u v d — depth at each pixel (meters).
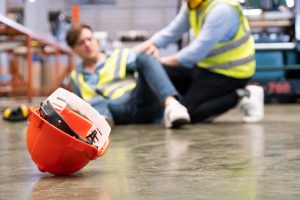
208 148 1.32
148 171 0.95
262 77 4.82
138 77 2.20
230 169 0.96
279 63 4.82
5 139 1.67
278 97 4.79
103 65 2.30
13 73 6.15
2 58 6.95
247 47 2.31
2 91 5.77
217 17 2.18
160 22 10.77
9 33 4.04
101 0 10.39
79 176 0.91
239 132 1.80
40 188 0.80
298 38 4.87
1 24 3.55
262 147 1.32
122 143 1.48
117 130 1.97
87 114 0.92
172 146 1.38
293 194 0.71
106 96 2.23
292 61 4.88
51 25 7.07
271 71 4.81
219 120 2.51
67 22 7.57
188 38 4.35
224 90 2.29
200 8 2.26
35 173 0.95
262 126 2.08
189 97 2.29
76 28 2.26
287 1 5.17
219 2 2.21
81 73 2.30
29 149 0.91
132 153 1.24
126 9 10.77
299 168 0.96
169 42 2.51
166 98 2.03
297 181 0.82
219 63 2.28
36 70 6.97
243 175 0.89
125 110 2.27
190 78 2.47
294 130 1.86
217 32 2.19
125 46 7.17
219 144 1.41
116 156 1.18
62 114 0.91
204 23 2.23
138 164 1.05
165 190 0.76
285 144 1.39
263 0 5.59
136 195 0.73
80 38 2.24
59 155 0.88
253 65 2.33
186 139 1.57
